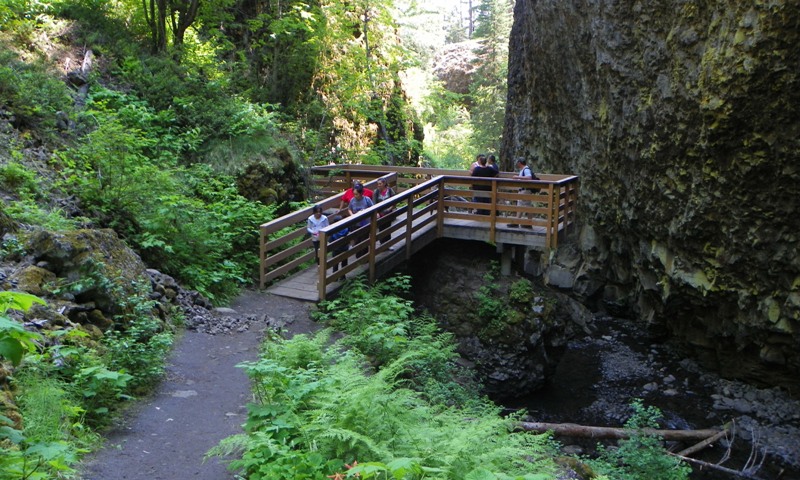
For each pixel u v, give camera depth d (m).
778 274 11.05
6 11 13.55
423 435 4.70
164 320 8.23
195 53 17.38
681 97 11.66
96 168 10.61
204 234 10.75
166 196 10.49
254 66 20.25
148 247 9.73
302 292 10.95
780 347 12.00
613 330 17.47
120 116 13.12
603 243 17.12
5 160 9.52
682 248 12.86
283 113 18.77
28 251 7.08
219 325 8.96
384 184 12.84
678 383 14.20
